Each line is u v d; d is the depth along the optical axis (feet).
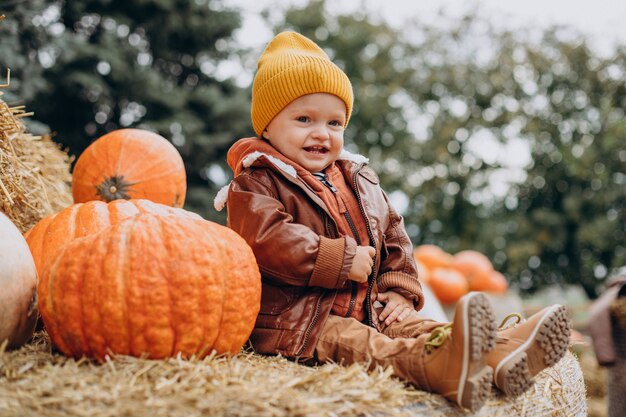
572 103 47.65
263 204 7.97
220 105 32.65
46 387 5.62
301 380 6.14
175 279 6.63
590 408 17.62
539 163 47.21
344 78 8.71
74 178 12.53
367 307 8.21
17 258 7.09
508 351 6.91
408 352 6.86
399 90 52.34
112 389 5.58
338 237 8.30
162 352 6.62
